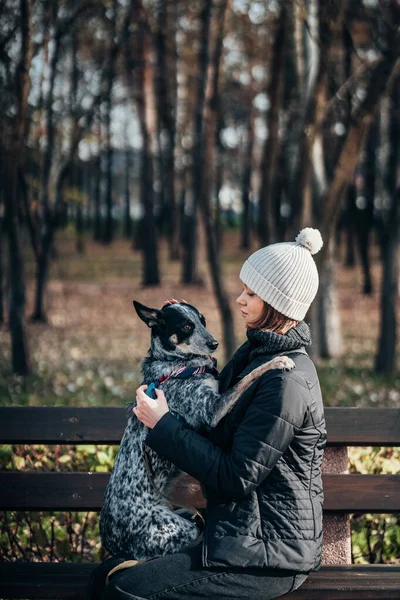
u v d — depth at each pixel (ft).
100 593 11.00
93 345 55.72
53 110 52.65
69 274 108.47
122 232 180.04
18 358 41.52
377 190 113.70
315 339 47.42
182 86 88.63
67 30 44.65
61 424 13.70
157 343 13.08
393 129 69.82
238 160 147.43
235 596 10.51
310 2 32.60
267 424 10.55
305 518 10.72
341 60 39.73
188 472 10.77
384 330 46.19
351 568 12.30
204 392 11.72
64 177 57.36
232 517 10.66
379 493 13.25
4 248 66.39
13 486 13.29
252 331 11.61
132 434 12.01
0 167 38.14
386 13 29.27
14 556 14.47
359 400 36.11
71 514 14.76
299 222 31.73
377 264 117.60
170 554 10.75
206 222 37.88
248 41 60.44
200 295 87.71
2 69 33.37
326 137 53.26
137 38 63.52
